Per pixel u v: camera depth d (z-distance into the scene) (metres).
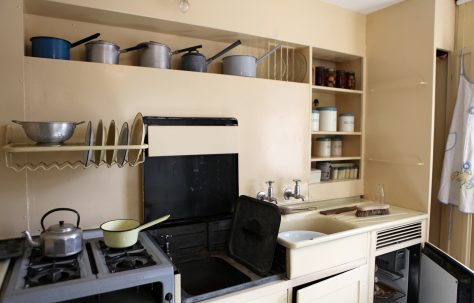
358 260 1.70
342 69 2.54
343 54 2.30
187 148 1.65
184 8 1.60
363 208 1.96
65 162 1.42
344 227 1.80
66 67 1.41
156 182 1.62
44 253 1.15
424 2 2.03
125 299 1.14
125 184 1.58
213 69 1.97
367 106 2.39
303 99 2.08
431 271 1.90
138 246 1.31
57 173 1.43
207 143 1.71
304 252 1.46
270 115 1.96
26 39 1.49
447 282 1.77
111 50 1.52
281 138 2.01
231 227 1.67
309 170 2.13
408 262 2.05
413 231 1.97
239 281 1.47
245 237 1.58
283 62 2.20
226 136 1.77
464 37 2.09
